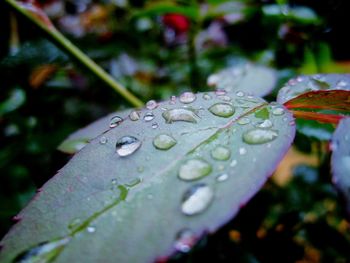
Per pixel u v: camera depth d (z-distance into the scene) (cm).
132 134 6
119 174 5
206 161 5
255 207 13
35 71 16
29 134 16
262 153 5
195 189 5
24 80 16
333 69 16
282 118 6
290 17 14
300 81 8
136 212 5
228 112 6
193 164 5
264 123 6
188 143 5
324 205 15
